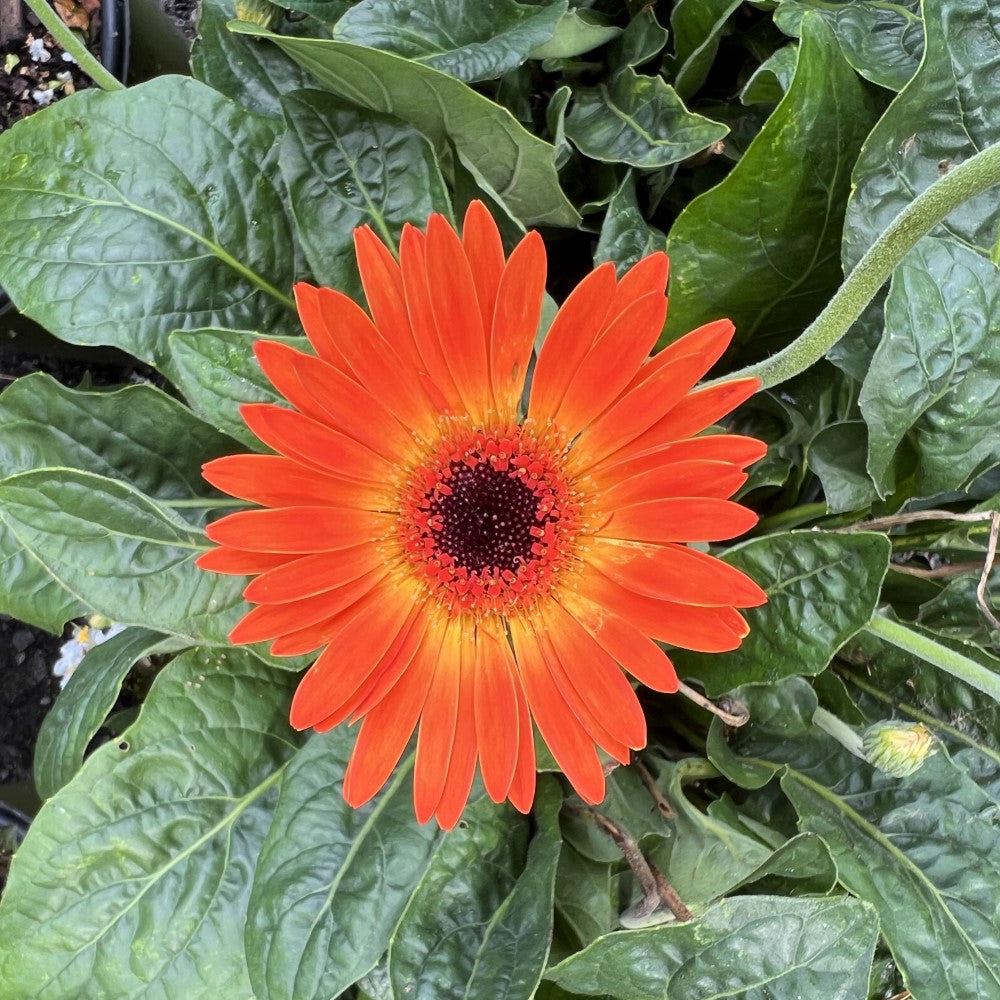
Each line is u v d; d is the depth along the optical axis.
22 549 0.22
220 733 0.21
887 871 0.20
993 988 0.19
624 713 0.17
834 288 0.20
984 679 0.18
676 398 0.16
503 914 0.19
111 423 0.21
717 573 0.16
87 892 0.20
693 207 0.19
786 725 0.21
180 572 0.19
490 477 0.19
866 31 0.21
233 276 0.21
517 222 0.20
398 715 0.18
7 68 0.29
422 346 0.17
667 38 0.22
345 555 0.18
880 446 0.19
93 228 0.20
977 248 0.20
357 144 0.20
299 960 0.19
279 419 0.16
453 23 0.20
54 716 0.22
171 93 0.21
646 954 0.18
